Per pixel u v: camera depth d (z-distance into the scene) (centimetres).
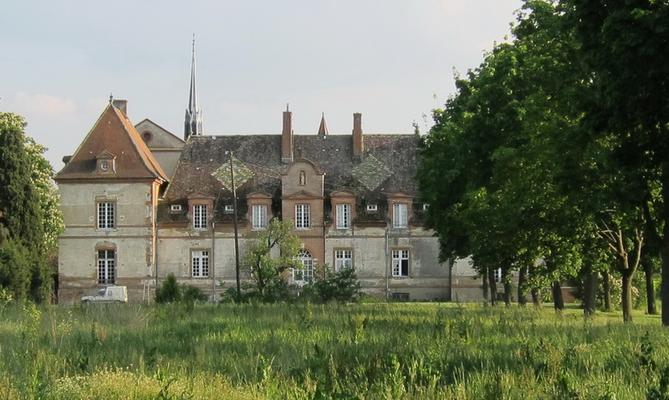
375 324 2738
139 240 8656
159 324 2920
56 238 8300
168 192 9006
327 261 8862
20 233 6950
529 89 4153
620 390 1409
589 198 3344
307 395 1416
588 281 4941
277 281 5922
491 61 4909
